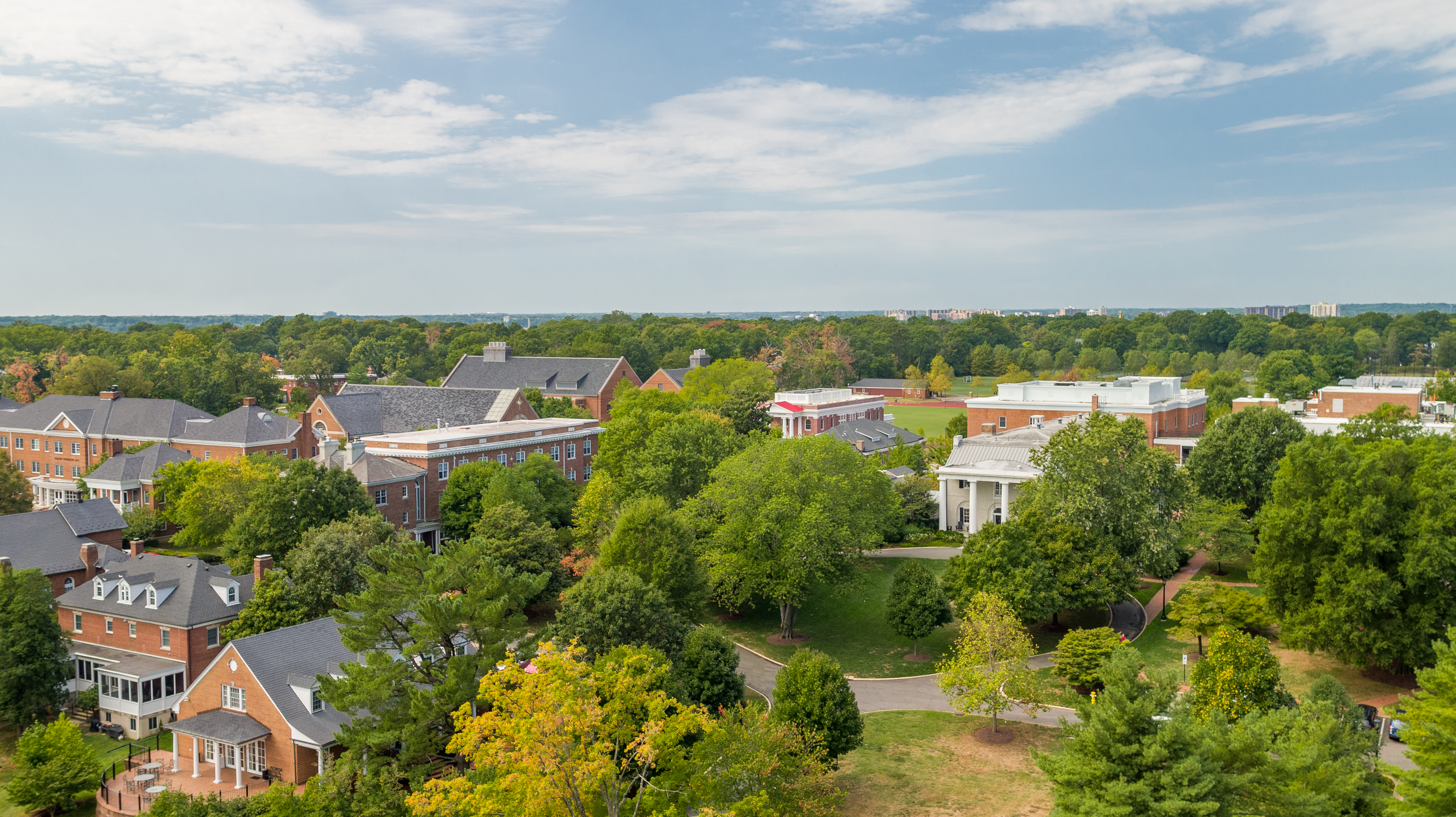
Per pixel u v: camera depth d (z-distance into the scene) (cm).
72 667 6100
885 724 5453
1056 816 3111
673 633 5475
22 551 7169
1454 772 3145
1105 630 5403
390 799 3884
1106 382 14150
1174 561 7088
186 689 6169
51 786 4881
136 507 9894
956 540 9319
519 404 12419
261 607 6053
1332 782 3142
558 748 3033
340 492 7706
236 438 11375
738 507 7325
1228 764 3177
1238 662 4197
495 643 4522
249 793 4925
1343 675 5881
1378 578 5397
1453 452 6106
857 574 8050
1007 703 5125
